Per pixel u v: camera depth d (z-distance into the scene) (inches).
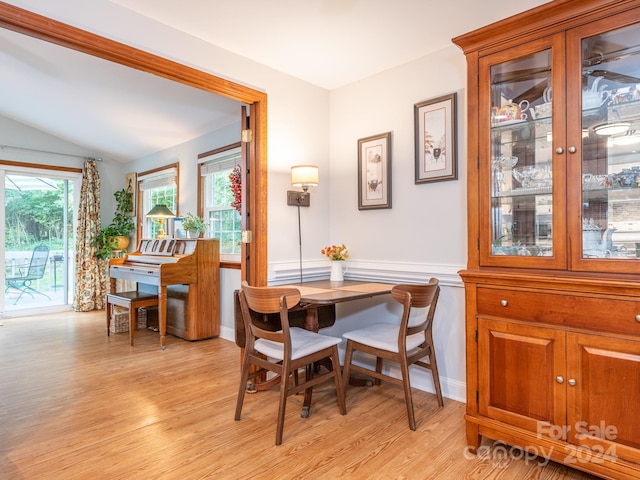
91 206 225.8
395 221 111.1
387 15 85.1
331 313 114.4
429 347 91.2
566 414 63.1
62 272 224.2
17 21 67.5
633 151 62.1
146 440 77.4
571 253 64.1
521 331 67.9
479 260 74.9
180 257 152.9
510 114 73.3
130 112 165.6
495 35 72.6
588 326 61.0
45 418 87.2
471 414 74.0
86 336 163.6
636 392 56.8
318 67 110.7
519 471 67.2
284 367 77.4
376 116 115.3
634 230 61.2
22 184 210.2
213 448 74.3
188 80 92.7
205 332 157.2
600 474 59.7
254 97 105.4
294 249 115.8
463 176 97.0
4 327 180.9
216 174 177.5
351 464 68.9
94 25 76.5
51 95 160.6
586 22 62.7
